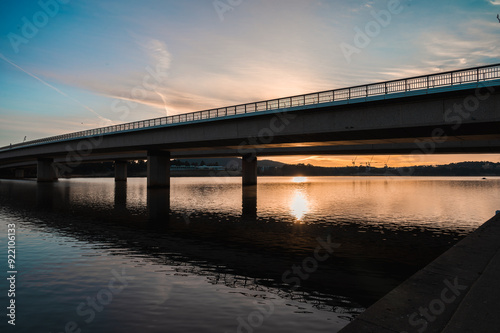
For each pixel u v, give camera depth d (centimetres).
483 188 9556
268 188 9219
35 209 3859
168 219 3128
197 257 1664
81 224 2800
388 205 4484
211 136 4878
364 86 3228
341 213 3597
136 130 6169
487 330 447
